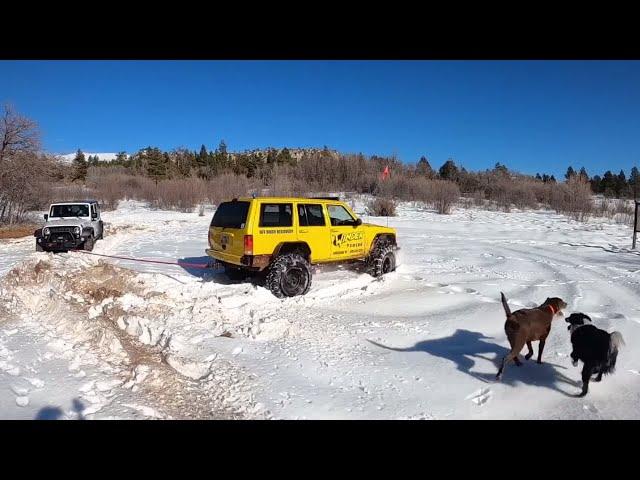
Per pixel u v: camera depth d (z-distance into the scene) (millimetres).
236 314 6977
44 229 14523
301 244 8914
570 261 13438
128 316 6414
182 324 6609
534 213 31594
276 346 5953
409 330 6660
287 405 4500
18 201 22453
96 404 4332
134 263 12336
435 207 32844
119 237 18656
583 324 4883
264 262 8422
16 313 7031
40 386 4617
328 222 9359
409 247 16016
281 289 8250
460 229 22609
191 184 35719
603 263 13086
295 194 36188
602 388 4988
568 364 5586
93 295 7945
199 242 17359
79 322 6301
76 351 5508
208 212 31359
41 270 9359
